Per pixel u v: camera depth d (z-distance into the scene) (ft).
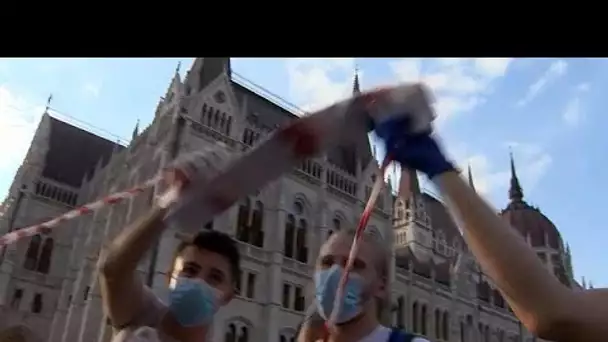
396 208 288.10
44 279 193.26
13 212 201.87
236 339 135.44
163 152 145.59
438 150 8.75
